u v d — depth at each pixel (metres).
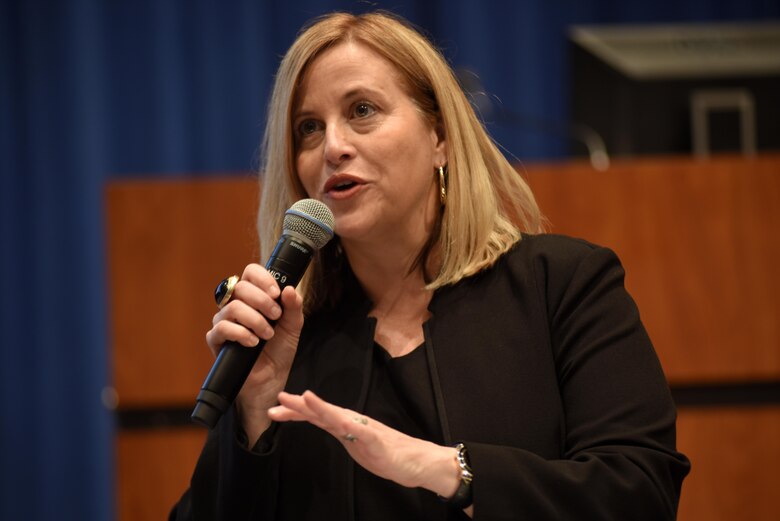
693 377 9.02
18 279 14.97
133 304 9.20
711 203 9.15
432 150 5.10
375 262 5.13
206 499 4.70
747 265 9.08
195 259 9.23
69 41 15.17
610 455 4.19
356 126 4.87
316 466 4.71
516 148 15.14
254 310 4.36
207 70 15.29
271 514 4.66
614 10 15.44
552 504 4.02
